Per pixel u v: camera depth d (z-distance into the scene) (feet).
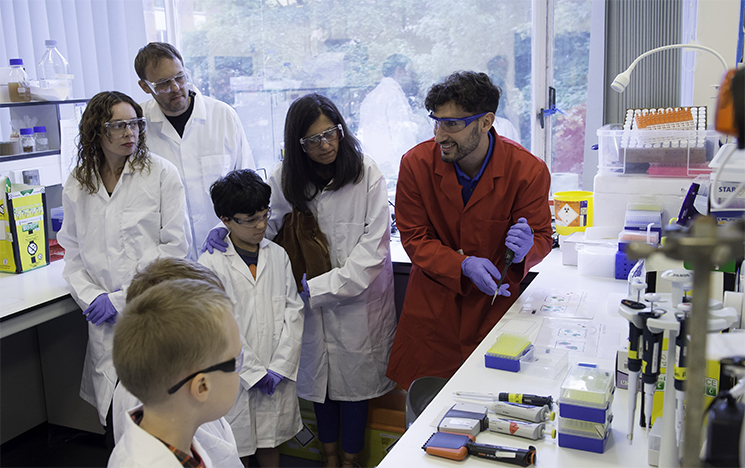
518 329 5.32
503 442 3.69
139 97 10.78
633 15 7.71
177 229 7.05
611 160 7.28
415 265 6.61
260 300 6.56
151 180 6.95
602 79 8.09
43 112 8.77
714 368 3.24
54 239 9.16
